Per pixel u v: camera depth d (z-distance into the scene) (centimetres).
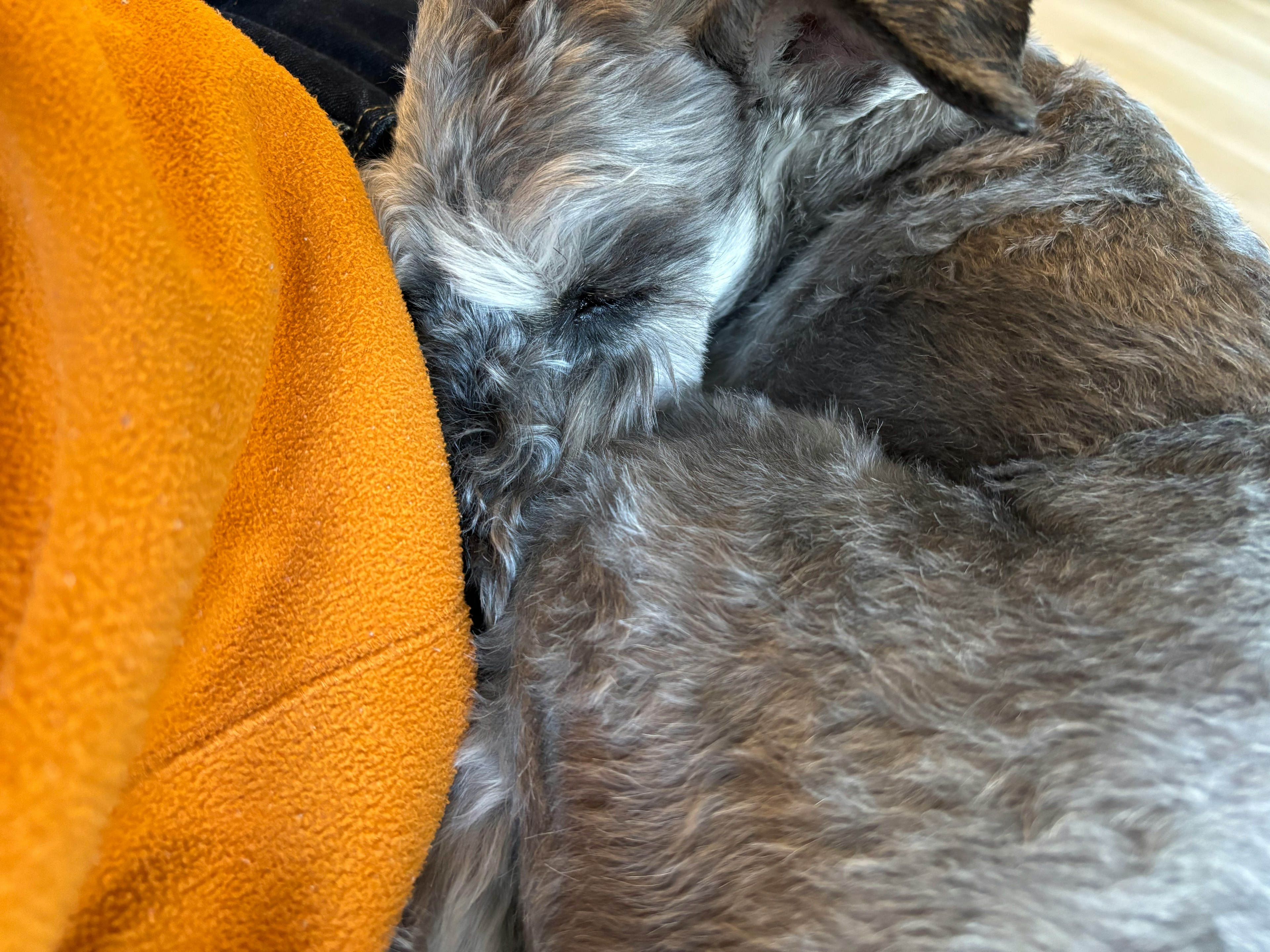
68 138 18
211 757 21
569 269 30
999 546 25
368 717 23
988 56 23
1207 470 25
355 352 24
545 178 28
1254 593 22
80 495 17
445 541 25
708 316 33
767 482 27
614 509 27
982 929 20
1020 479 27
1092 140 31
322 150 26
